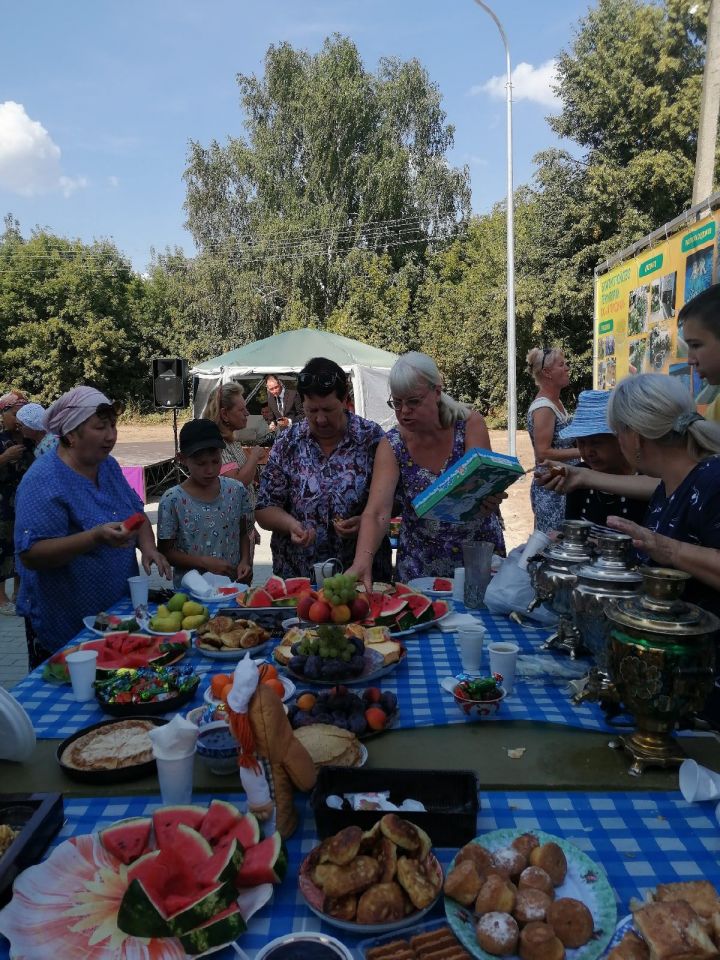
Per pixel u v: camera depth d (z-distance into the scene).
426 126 34.03
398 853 1.25
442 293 28.67
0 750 1.73
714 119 8.14
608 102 21.69
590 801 1.54
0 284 30.12
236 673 1.41
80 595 3.04
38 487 2.91
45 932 1.15
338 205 32.28
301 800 1.58
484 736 1.83
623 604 1.69
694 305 2.75
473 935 1.14
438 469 3.29
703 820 1.46
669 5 20.34
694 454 2.07
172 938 1.13
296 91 32.84
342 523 3.16
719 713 1.95
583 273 22.30
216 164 34.59
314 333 14.27
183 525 3.59
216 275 31.33
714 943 1.06
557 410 4.83
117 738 1.78
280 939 1.13
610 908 1.19
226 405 5.13
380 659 2.24
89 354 30.42
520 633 2.62
